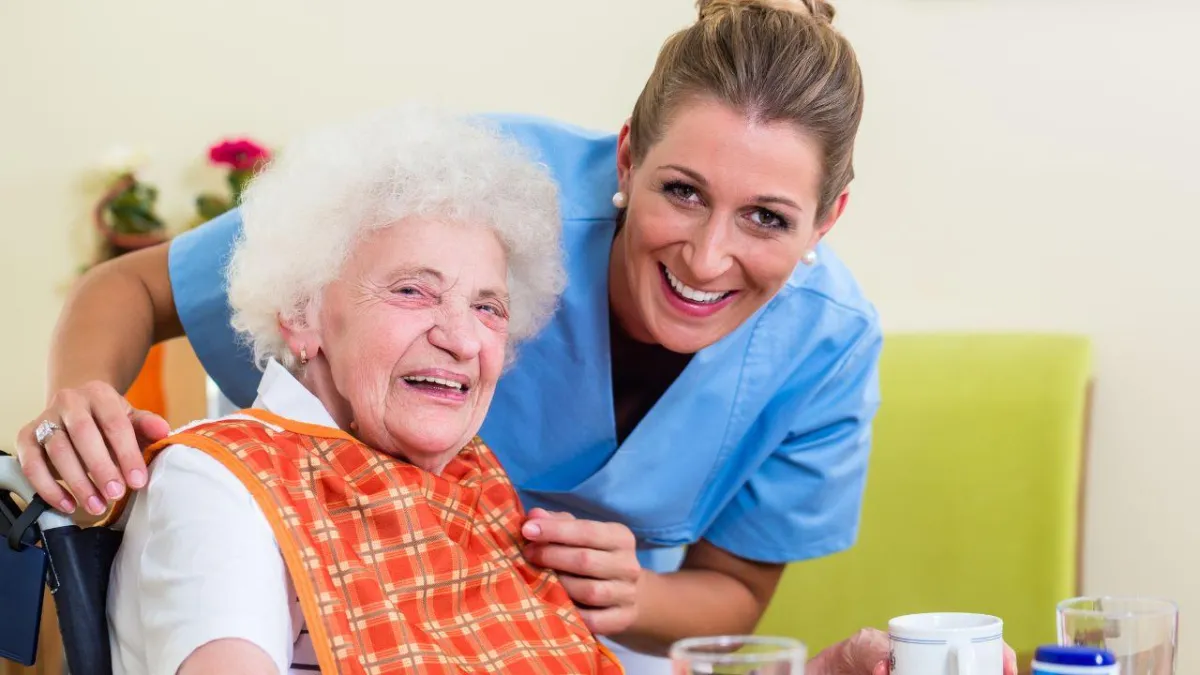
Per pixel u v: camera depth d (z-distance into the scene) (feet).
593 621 4.38
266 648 3.13
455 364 3.78
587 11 8.96
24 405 10.02
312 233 3.74
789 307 5.18
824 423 5.53
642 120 4.50
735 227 4.33
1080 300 8.20
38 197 9.91
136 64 9.81
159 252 5.34
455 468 4.17
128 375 4.99
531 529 4.17
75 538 3.48
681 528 5.56
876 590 7.49
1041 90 8.21
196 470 3.40
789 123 4.22
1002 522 7.36
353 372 3.76
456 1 9.20
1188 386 8.04
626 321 5.05
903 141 8.41
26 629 3.44
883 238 8.48
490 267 3.87
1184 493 8.04
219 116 9.71
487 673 3.61
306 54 9.54
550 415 5.26
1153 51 8.05
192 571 3.21
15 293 9.98
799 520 5.59
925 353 7.66
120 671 3.42
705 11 4.49
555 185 4.18
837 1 8.41
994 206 8.31
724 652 2.96
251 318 3.89
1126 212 8.13
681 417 5.20
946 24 8.30
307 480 3.56
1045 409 7.39
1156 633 3.25
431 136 3.84
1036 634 7.25
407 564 3.64
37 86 9.89
